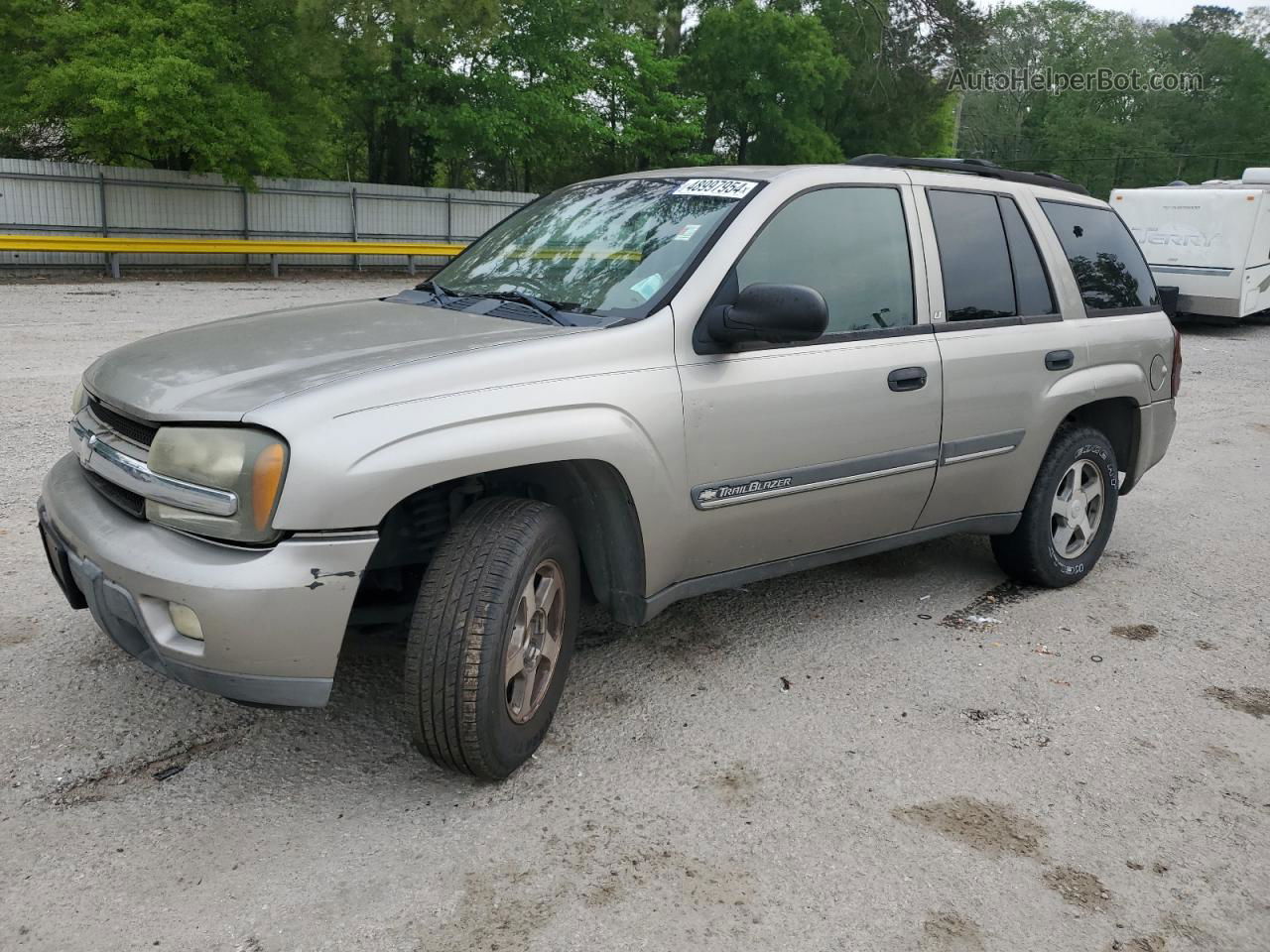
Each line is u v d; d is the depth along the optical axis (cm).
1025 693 392
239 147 2075
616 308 345
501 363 301
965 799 317
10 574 452
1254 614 490
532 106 2731
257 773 312
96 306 1418
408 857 276
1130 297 533
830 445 379
